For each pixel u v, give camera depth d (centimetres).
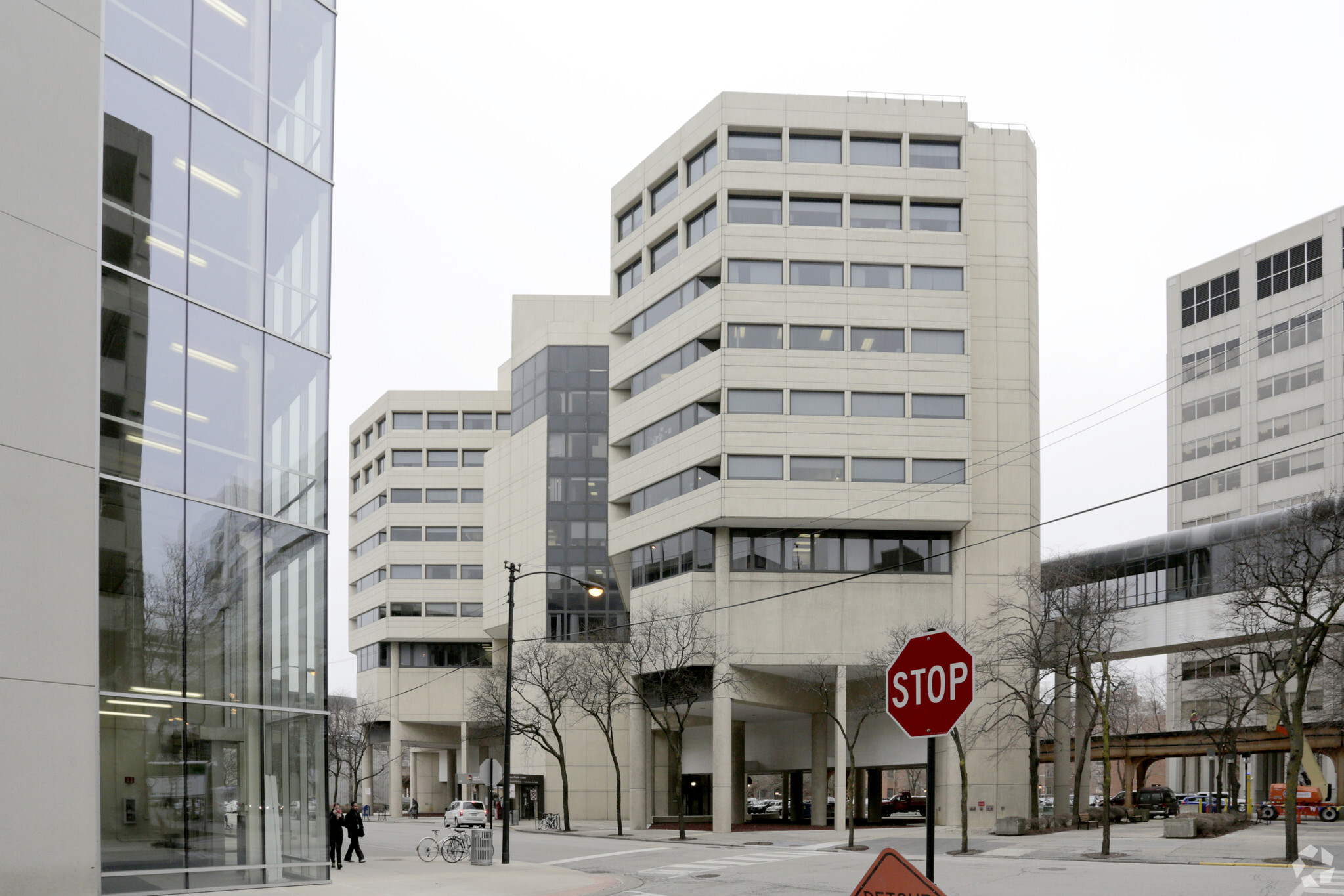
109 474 2142
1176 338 11406
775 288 6019
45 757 1905
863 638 6012
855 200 6134
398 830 7031
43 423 1973
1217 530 7362
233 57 2531
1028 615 5841
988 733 6066
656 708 6806
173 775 2202
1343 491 7019
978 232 6384
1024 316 6331
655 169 6644
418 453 10662
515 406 9169
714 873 3241
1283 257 10338
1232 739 6638
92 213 2108
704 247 6188
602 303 9406
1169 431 11350
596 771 8156
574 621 8269
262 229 2573
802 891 2712
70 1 2105
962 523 5947
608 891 2738
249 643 2433
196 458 2345
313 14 2788
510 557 8956
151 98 2314
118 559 2144
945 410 5994
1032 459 6241
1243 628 5150
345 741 10594
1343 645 5803
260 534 2492
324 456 2708
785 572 6047
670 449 6306
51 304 2014
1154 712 10925
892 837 4978
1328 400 9706
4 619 1866
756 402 5931
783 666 6016
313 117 2759
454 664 10300
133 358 2219
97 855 1980
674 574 6222
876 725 6650
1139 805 6925
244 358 2492
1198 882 2684
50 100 2050
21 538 1911
